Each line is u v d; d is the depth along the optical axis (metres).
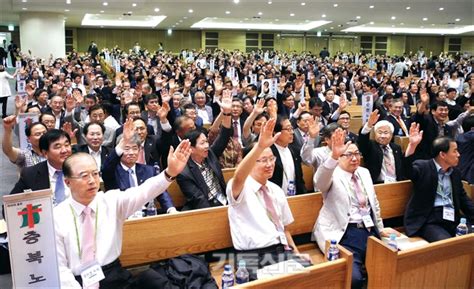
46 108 6.63
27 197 1.80
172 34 28.91
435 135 5.79
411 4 15.72
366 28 27.02
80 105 6.83
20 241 1.80
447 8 16.66
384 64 21.62
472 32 26.52
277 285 1.90
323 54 25.27
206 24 25.94
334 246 2.51
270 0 15.27
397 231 3.57
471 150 4.49
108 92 9.80
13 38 26.98
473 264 2.56
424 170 3.48
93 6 16.80
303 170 4.46
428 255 2.36
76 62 16.47
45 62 18.42
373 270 2.40
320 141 4.75
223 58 21.42
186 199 3.61
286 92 8.48
